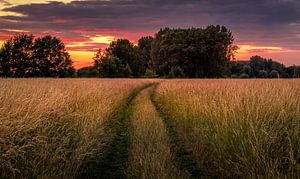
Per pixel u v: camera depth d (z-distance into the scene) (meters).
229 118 6.88
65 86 14.72
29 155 5.57
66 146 6.31
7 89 8.14
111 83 28.16
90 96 12.61
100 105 11.31
